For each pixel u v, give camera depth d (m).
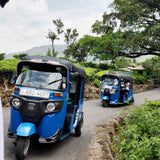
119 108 14.96
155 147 5.27
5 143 5.54
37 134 4.81
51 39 35.22
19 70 5.58
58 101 4.98
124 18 31.88
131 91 17.89
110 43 33.44
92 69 27.70
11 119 4.93
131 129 6.65
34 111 4.68
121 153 6.12
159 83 44.53
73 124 6.51
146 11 31.72
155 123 7.18
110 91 15.37
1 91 11.45
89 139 6.88
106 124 8.88
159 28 29.53
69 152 5.51
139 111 8.22
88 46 37.38
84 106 14.76
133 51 35.28
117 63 45.38
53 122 4.88
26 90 4.88
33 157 4.87
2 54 23.36
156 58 44.22
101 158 5.25
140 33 32.53
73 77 5.73
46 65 5.41
